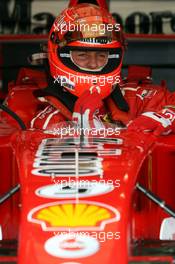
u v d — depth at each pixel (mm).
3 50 9195
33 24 8477
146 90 5832
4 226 4836
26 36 8273
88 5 5324
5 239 4516
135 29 8547
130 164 4418
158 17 8516
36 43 9148
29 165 4430
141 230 4828
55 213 4090
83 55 5250
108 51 5230
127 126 5059
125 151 4566
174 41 8680
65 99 5352
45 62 5543
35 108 5734
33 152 4590
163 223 4848
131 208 4586
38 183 4277
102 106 5398
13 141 4809
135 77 6422
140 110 5727
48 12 8484
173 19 8492
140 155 4551
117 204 4141
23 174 4359
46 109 5504
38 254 3930
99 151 4570
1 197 4500
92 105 4992
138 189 4652
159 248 4160
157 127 5031
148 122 5062
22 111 5703
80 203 4141
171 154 4938
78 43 5188
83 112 4973
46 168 4387
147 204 4852
